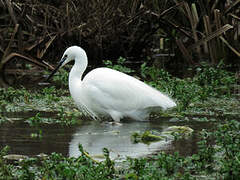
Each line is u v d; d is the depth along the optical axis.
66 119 12.13
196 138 10.62
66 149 9.61
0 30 20.41
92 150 9.60
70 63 22.12
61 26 20.97
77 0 21.19
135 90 12.38
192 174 8.30
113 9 21.27
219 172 8.33
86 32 21.45
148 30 22.39
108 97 12.37
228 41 21.67
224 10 21.39
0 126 11.42
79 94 12.71
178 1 21.98
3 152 8.65
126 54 22.95
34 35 20.89
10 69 19.94
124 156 9.25
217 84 16.77
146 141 10.39
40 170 8.23
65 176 7.85
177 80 16.88
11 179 7.90
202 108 13.67
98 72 12.64
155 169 8.16
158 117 12.98
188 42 22.67
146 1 21.72
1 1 20.48
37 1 20.73
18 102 14.16
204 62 21.17
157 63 22.36
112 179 7.84
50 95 14.48
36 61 18.80
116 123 12.06
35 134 10.72
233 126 10.74
